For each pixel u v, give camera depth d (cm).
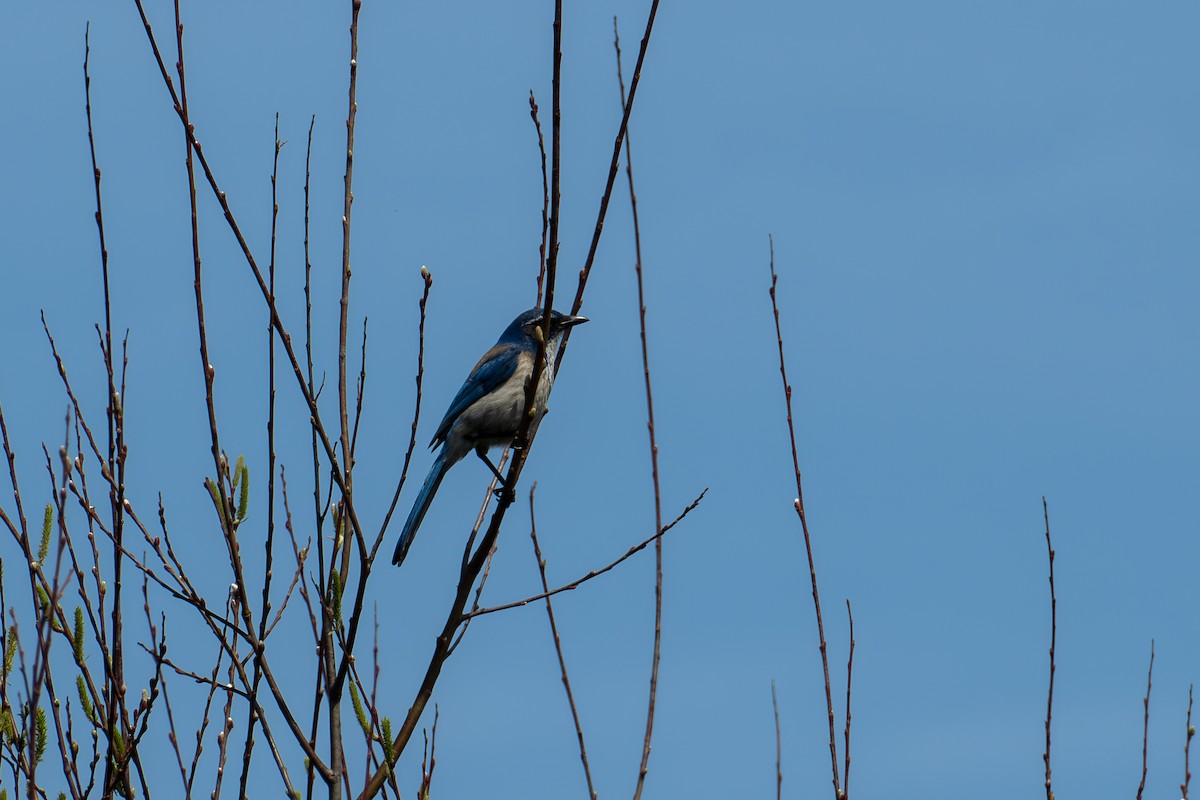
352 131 1255
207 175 1148
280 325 1131
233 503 1138
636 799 1096
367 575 1118
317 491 1127
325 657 1138
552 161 1260
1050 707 1086
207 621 1091
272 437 1123
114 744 1044
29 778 1018
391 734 1072
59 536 1002
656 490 1234
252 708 1068
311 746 1091
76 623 1103
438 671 1223
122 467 1103
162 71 1145
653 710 1138
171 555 1134
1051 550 1122
